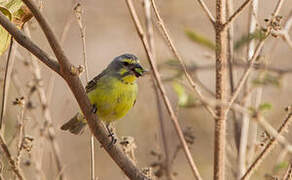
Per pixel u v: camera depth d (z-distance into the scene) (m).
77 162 17.19
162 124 11.12
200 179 8.88
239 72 12.09
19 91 11.70
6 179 10.55
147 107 15.85
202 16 17.41
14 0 9.16
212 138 16.70
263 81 10.13
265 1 17.38
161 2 17.27
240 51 10.52
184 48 15.70
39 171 10.99
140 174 9.26
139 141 15.45
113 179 17.41
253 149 10.55
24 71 13.31
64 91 17.19
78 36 19.44
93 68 20.27
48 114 11.55
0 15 8.21
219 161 9.01
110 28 19.00
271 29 9.02
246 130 10.33
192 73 11.27
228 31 10.36
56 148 11.66
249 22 10.23
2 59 12.65
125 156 9.21
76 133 13.03
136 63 12.12
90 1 18.80
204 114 16.70
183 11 17.39
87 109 8.87
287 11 17.20
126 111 12.29
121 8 18.98
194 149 16.80
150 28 11.03
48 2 16.56
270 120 14.50
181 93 10.77
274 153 12.49
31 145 9.87
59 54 8.12
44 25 7.94
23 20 9.34
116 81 11.98
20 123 10.16
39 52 8.32
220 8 9.07
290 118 8.50
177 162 16.97
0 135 9.66
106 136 9.14
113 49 19.20
